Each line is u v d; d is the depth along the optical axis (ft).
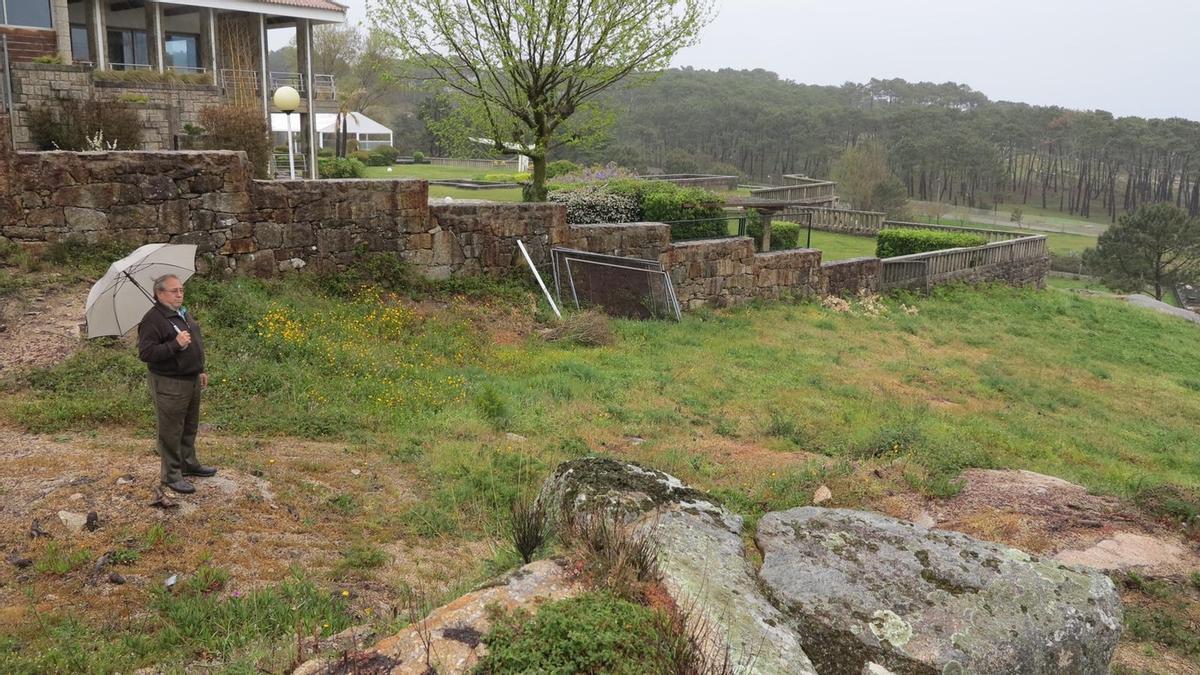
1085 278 213.66
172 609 14.85
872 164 243.60
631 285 52.70
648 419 31.81
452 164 185.47
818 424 33.88
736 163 389.60
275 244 39.88
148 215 36.06
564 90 59.57
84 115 63.10
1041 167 415.44
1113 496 25.39
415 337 38.78
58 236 34.30
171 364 18.66
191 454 19.97
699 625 11.56
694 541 14.51
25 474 19.31
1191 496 24.38
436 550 18.90
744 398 37.09
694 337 49.55
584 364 39.29
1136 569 20.25
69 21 85.61
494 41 55.11
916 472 25.82
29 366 26.18
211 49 89.92
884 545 15.11
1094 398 49.62
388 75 59.82
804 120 375.04
